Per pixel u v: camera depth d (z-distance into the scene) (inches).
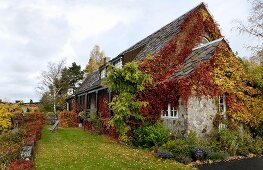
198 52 745.6
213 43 725.9
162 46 797.9
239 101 694.5
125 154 553.0
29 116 1080.8
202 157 522.0
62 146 651.5
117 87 706.2
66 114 1279.5
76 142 724.7
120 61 1010.1
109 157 519.2
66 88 2181.3
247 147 603.8
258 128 695.1
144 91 715.4
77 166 448.5
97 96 1087.6
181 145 557.9
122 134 699.4
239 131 675.4
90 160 491.2
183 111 631.2
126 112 684.7
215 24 860.6
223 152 557.3
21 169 346.0
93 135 880.9
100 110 1099.3
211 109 651.5
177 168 449.7
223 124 660.7
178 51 787.4
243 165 493.4
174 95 660.1
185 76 644.1
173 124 658.8
